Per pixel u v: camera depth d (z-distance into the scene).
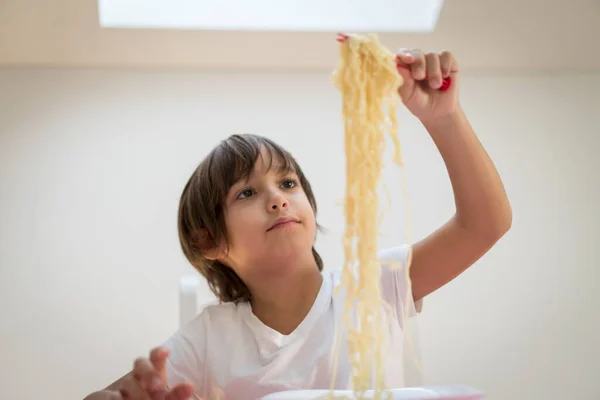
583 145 2.08
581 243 2.02
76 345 1.85
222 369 1.07
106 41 1.92
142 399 0.82
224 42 1.95
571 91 2.11
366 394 0.83
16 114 1.94
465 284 1.99
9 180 1.91
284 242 1.05
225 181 1.12
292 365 1.04
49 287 1.87
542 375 1.94
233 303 1.16
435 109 0.94
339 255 1.97
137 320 1.88
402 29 1.96
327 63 2.04
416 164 2.03
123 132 1.98
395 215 2.00
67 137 1.96
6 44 1.90
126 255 1.92
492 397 1.92
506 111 2.08
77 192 1.93
